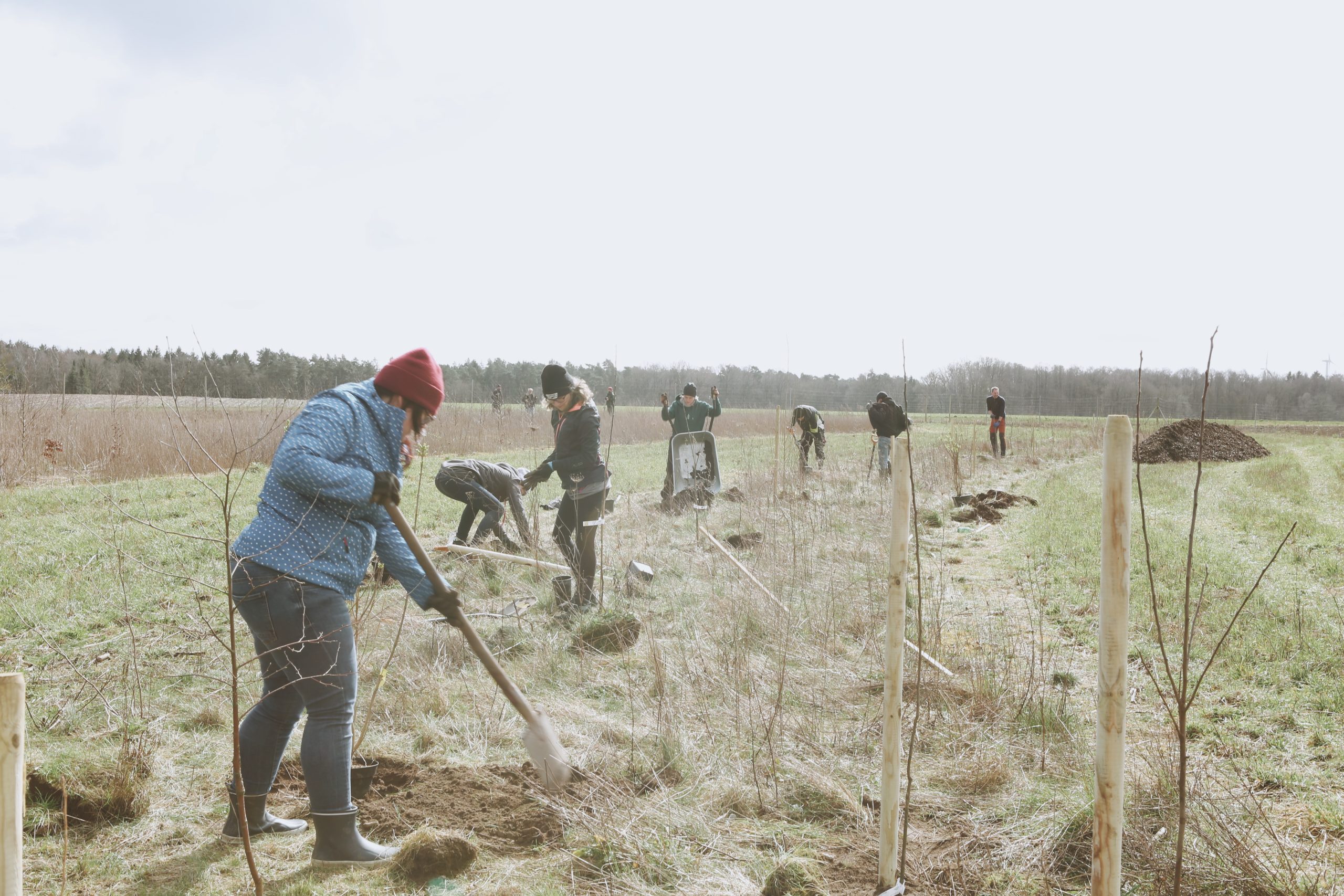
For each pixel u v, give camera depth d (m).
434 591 2.97
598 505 6.50
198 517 10.63
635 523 10.20
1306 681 4.96
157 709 4.40
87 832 3.20
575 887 2.92
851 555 8.43
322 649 2.91
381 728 4.25
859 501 12.62
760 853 3.18
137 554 8.16
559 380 6.33
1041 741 4.15
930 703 4.55
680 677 4.93
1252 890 2.80
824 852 3.15
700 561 8.08
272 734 3.09
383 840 3.22
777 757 3.96
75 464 14.85
